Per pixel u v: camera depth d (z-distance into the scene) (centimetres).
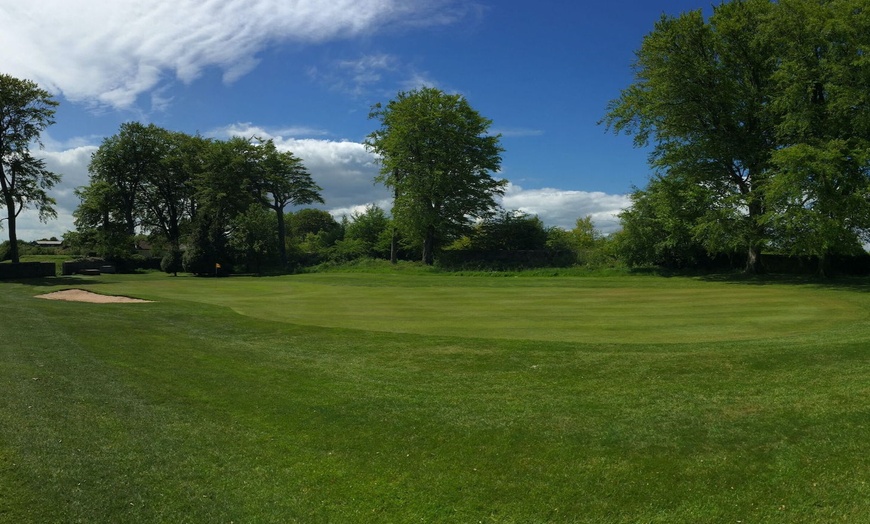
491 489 580
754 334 1402
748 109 3747
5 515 513
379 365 1072
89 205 6625
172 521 517
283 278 4841
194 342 1298
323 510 543
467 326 1598
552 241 6212
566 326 1596
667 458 634
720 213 3734
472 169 5819
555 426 728
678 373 944
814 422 705
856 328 1427
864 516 516
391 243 6556
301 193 7262
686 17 3744
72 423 725
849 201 3055
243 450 665
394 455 655
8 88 4434
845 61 3086
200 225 6147
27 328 1402
